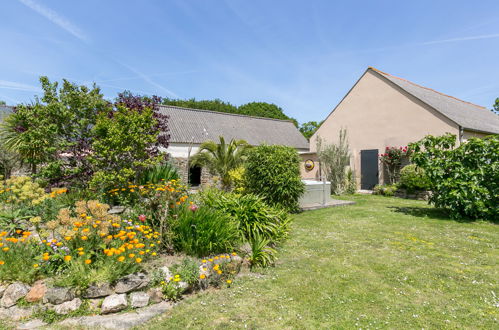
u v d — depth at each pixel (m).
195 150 17.42
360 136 16.28
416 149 8.27
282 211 6.93
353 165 15.91
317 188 10.29
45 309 2.90
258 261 4.51
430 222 7.39
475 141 7.33
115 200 6.50
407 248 5.24
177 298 3.36
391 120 14.71
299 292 3.53
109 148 6.64
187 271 3.52
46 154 7.41
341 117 17.31
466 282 3.75
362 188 16.20
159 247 4.26
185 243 4.22
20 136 7.88
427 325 2.77
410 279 3.86
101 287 3.12
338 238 5.98
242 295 3.47
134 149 6.93
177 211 4.75
